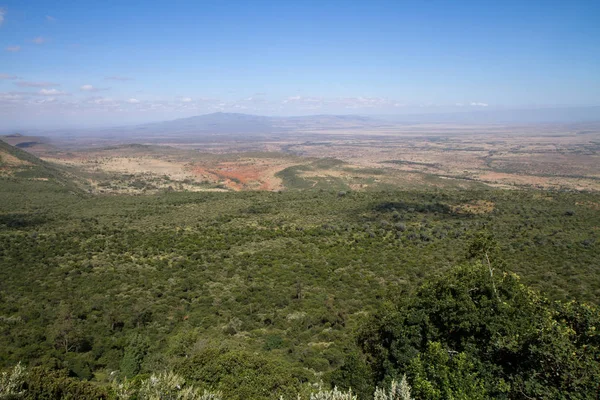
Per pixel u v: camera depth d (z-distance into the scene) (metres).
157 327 28.95
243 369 18.80
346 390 17.41
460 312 16.30
